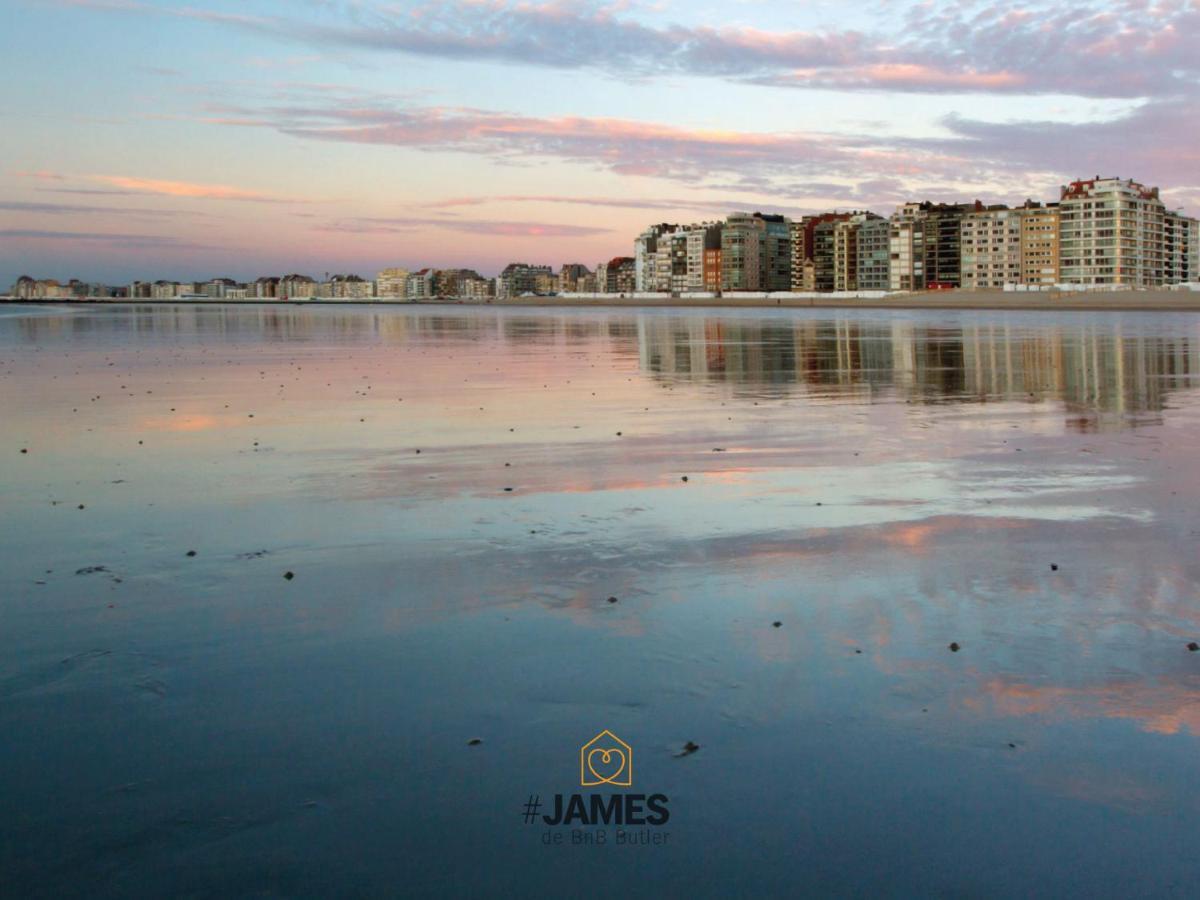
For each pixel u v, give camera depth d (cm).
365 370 2823
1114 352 3488
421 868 366
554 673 536
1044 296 16500
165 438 1424
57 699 507
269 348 4106
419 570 733
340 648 575
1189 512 909
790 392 2092
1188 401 1875
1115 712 488
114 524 882
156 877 362
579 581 703
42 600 664
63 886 356
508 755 447
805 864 368
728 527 861
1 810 405
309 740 462
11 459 1238
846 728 470
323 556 773
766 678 528
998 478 1084
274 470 1155
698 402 1903
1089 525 861
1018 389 2131
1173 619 617
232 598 668
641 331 6044
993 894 352
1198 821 394
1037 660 552
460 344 4512
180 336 5316
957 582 695
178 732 471
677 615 629
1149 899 349
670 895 351
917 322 7806
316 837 386
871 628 603
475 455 1258
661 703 498
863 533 838
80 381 2416
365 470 1153
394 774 431
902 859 371
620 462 1201
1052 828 390
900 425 1544
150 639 591
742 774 429
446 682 525
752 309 16388
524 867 367
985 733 466
